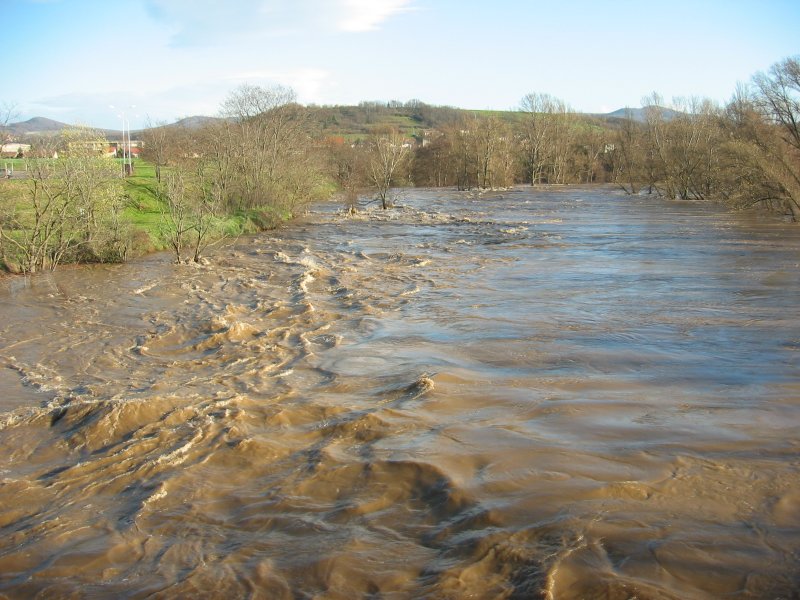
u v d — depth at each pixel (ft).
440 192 240.73
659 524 20.02
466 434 27.58
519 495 22.07
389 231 117.50
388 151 178.91
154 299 59.41
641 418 29.27
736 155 133.59
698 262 77.56
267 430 28.96
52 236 76.33
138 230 88.07
